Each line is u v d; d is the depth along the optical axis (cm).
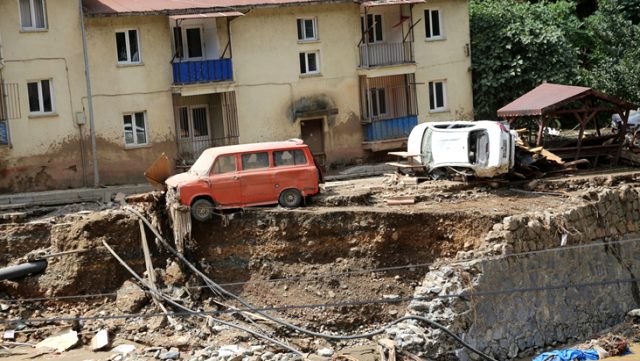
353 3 4331
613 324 2984
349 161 4359
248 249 2934
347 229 2920
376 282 2844
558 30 4625
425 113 4522
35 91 3738
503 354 2684
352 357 2539
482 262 2716
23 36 3684
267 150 3031
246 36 4116
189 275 2883
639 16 5272
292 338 2694
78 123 3797
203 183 2936
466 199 3222
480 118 4662
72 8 3775
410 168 3503
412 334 2538
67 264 2888
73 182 3800
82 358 2544
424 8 4491
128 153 3909
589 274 2970
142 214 2989
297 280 2859
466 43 4597
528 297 2788
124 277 2919
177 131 4012
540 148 3491
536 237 2864
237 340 2634
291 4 4153
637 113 4541
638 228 3212
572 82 4591
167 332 2680
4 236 2983
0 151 3641
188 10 3919
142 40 3922
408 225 2922
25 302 2820
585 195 3162
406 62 4425
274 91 4188
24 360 2533
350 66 4350
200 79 3988
